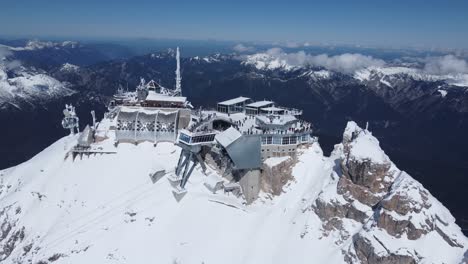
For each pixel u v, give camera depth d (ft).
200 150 514.68
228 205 450.71
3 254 499.10
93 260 422.00
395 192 353.31
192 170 517.14
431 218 344.28
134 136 579.89
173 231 435.53
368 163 388.78
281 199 458.91
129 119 586.04
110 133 607.37
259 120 491.31
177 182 489.26
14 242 499.92
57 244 451.12
